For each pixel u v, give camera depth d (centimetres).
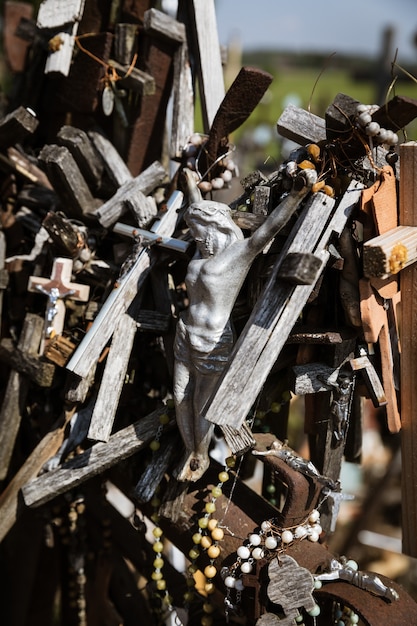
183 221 173
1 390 204
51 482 167
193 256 159
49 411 191
